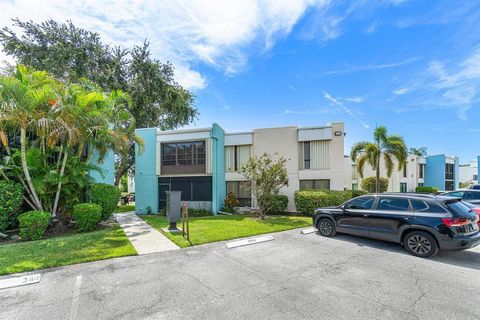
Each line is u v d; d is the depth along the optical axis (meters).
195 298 3.97
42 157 9.61
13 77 8.56
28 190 9.20
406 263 5.66
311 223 10.98
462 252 6.48
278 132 16.80
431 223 6.00
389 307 3.67
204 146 15.85
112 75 19.25
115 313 3.53
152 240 7.85
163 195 16.61
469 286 4.41
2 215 8.20
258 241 7.71
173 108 22.45
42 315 3.49
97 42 19.84
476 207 7.99
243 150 17.61
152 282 4.61
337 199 13.72
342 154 15.50
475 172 37.91
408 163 28.33
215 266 5.48
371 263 5.67
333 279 4.74
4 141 8.37
